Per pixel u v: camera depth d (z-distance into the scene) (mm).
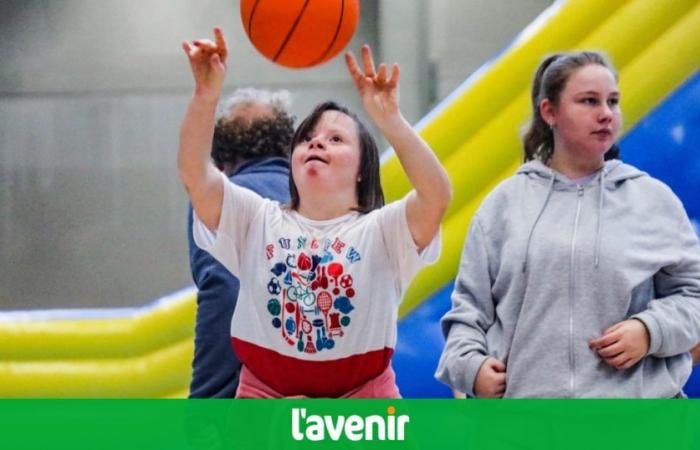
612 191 4367
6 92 7172
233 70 6992
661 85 6203
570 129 4371
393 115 3965
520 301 4230
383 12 6820
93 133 7105
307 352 4047
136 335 6582
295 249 4105
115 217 7051
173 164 7043
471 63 6723
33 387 6520
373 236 4113
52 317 6680
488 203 4480
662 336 4043
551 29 6402
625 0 6336
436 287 6270
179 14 7086
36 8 7199
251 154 4988
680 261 4227
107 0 7133
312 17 4320
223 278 4723
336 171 4211
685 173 6160
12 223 7102
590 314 4145
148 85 7094
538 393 4148
